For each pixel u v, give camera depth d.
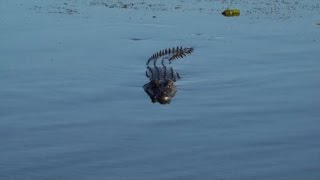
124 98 19.20
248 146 15.41
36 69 22.08
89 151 15.12
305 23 29.83
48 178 13.66
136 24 29.55
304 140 15.77
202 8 33.34
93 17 30.95
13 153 14.99
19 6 33.47
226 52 24.69
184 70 22.23
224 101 18.86
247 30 28.42
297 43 25.97
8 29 28.19
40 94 19.48
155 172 13.98
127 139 15.89
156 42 26.45
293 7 33.62
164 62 23.11
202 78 21.27
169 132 16.38
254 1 35.28
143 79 21.22
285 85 20.38
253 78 21.16
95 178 13.66
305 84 20.47
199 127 16.72
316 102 18.69
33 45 25.39
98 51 24.69
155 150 15.19
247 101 18.83
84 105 18.53
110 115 17.67
